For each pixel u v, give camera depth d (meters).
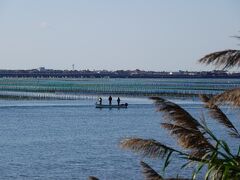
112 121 161.00
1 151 93.50
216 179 15.92
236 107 15.09
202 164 16.42
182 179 19.61
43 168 74.31
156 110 18.16
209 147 17.09
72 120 163.38
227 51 14.51
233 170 15.76
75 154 89.00
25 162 80.06
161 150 17.20
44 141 109.62
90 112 196.38
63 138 115.56
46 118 168.88
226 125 18.95
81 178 66.50
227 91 15.27
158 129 134.50
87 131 131.38
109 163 77.69
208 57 14.59
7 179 66.00
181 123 17.69
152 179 20.61
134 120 163.75
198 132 17.23
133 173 69.06
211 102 15.76
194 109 186.88
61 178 66.56
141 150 17.33
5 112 191.12
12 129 134.88
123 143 17.58
